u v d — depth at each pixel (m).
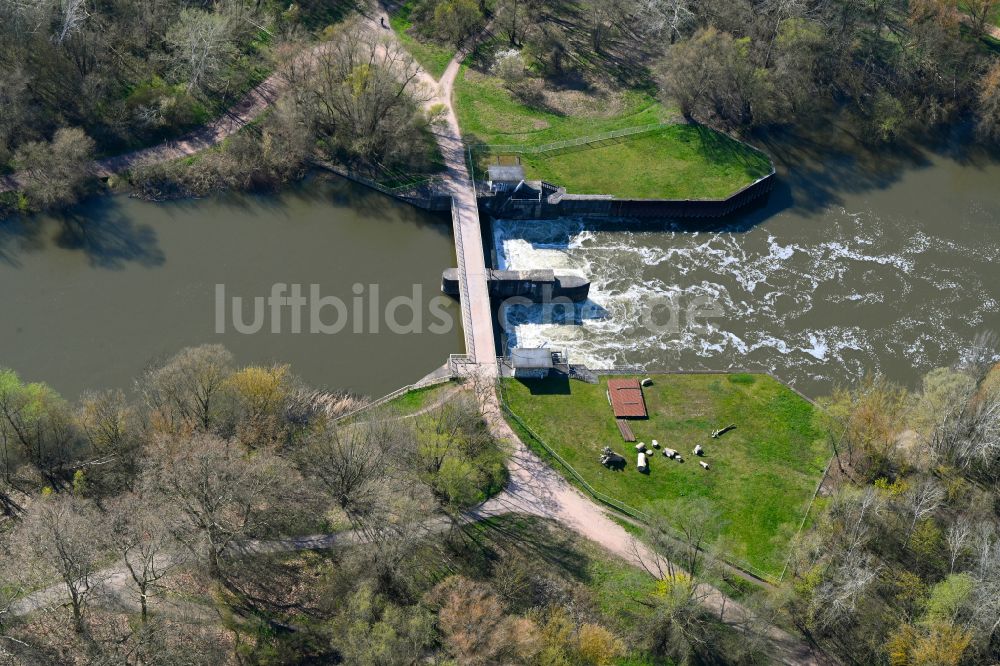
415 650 94.69
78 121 159.62
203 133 163.50
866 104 187.25
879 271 158.38
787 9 181.38
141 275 143.50
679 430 129.62
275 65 175.50
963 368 140.88
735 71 174.88
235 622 100.25
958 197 173.50
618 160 169.50
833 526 115.62
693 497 121.31
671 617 103.50
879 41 192.25
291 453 113.06
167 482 99.06
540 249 157.12
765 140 179.12
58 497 102.06
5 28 155.12
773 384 137.75
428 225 157.25
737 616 108.56
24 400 108.00
